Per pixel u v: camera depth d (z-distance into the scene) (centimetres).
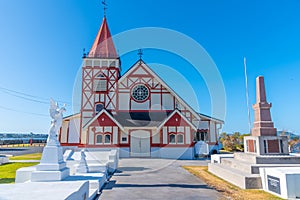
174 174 1258
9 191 495
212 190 880
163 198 763
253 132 1234
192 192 846
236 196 792
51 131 848
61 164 827
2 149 3612
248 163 1068
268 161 1040
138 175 1223
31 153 2819
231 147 3036
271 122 1178
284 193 770
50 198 428
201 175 1230
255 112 1238
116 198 762
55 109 878
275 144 1110
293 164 1023
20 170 937
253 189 896
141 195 801
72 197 470
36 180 766
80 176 923
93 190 800
